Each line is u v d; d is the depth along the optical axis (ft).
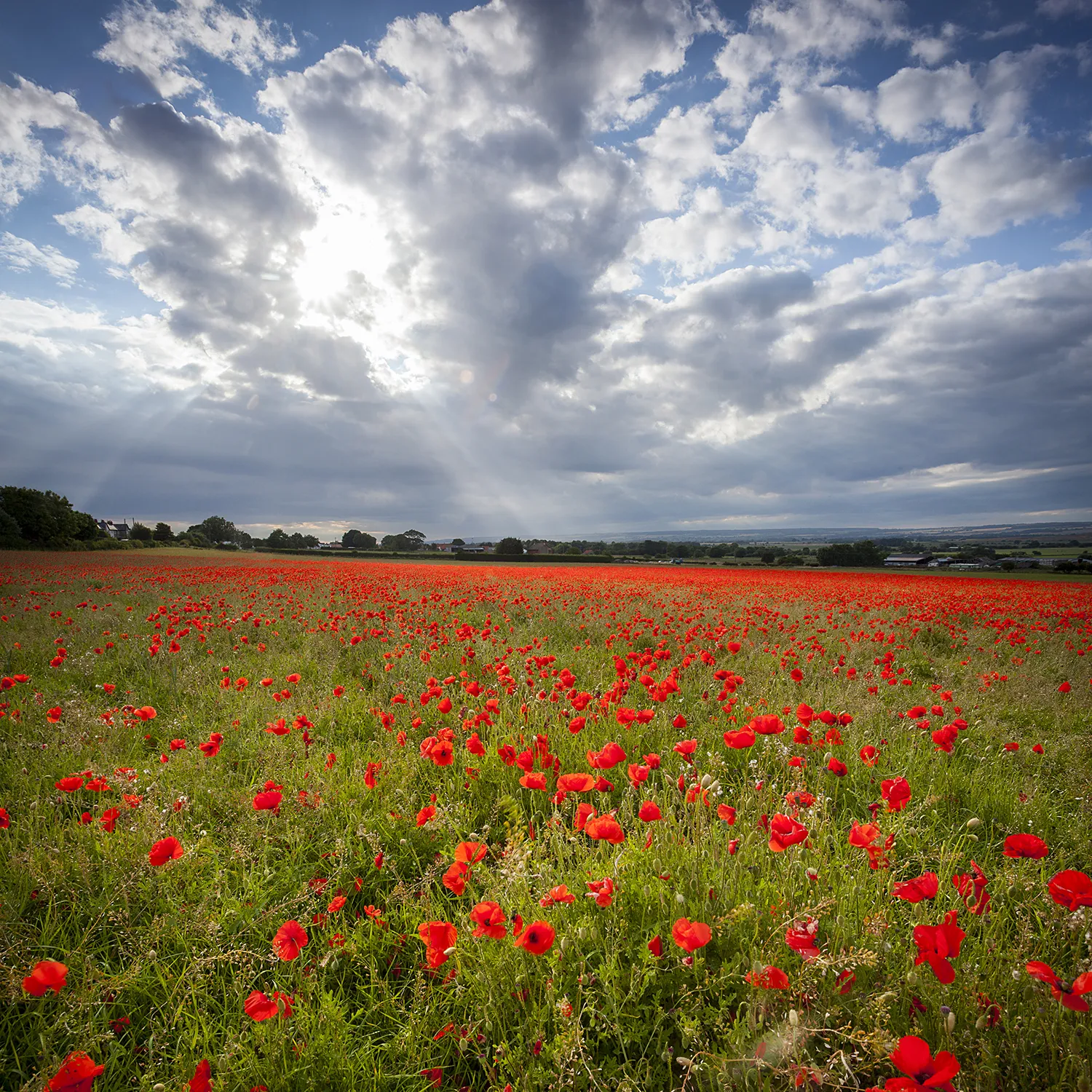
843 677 21.91
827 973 6.65
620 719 13.29
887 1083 4.65
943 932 5.58
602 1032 6.48
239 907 8.59
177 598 47.24
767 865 9.18
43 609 38.75
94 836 10.07
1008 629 36.99
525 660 20.27
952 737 12.24
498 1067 6.37
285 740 14.49
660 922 7.80
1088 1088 5.12
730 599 53.06
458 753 13.66
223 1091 5.89
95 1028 6.81
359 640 27.86
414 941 8.27
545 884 8.52
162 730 16.34
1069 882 6.13
